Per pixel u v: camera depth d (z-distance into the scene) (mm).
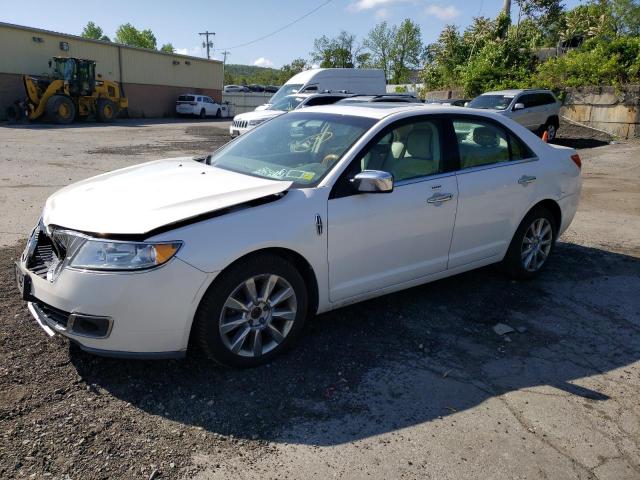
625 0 30984
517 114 17375
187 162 4484
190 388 3221
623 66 20781
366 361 3617
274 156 4180
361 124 4070
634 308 4660
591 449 2848
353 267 3773
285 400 3156
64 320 3061
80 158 13484
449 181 4246
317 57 64312
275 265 3369
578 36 29984
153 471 2551
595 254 6145
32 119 26266
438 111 4387
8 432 2748
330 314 4281
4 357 3408
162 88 38688
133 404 3045
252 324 3396
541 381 3475
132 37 75625
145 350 3064
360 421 2998
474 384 3408
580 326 4277
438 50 32969
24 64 28953
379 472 2617
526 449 2826
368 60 65188
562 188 5160
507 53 26328
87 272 2943
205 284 3084
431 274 4309
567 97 21844
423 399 3227
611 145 18016
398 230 3932
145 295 2951
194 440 2781
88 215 3186
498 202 4598
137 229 2967
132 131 23422
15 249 5590
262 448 2750
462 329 4137
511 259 4992
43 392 3096
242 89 55844
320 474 2588
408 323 4195
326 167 3768
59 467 2543
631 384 3477
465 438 2893
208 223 3123
